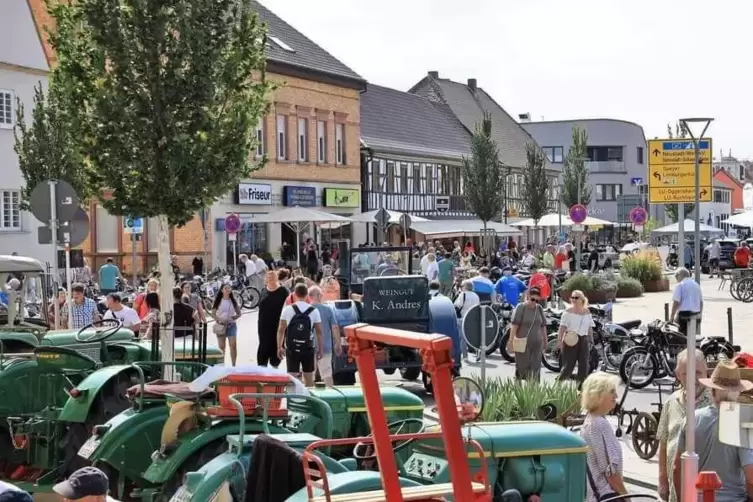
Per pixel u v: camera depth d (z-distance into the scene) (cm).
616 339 2142
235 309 2170
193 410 809
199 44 1536
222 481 698
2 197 3316
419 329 1892
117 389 1041
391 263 2366
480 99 8931
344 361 1838
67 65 1555
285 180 5125
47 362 1135
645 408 1742
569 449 809
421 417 971
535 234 8550
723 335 2714
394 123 6688
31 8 3422
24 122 3177
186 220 1584
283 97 5128
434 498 589
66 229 1688
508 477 796
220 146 1567
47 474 1034
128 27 1534
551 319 2275
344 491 628
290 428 831
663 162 2344
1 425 1123
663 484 834
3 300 1488
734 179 14038
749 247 6062
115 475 901
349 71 5772
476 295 2416
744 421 650
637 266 4500
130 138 1531
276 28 5450
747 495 738
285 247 4856
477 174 6022
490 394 1245
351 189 5709
